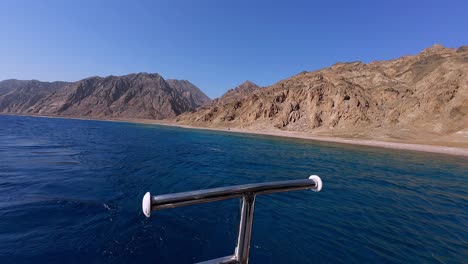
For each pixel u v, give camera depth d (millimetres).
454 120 54188
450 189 14641
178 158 22703
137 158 21250
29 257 5895
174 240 7012
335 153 32125
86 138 37844
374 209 10375
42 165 16578
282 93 106875
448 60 68875
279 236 7480
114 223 7891
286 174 17250
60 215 8336
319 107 82312
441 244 7352
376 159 27578
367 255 6582
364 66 100062
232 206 9820
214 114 138250
